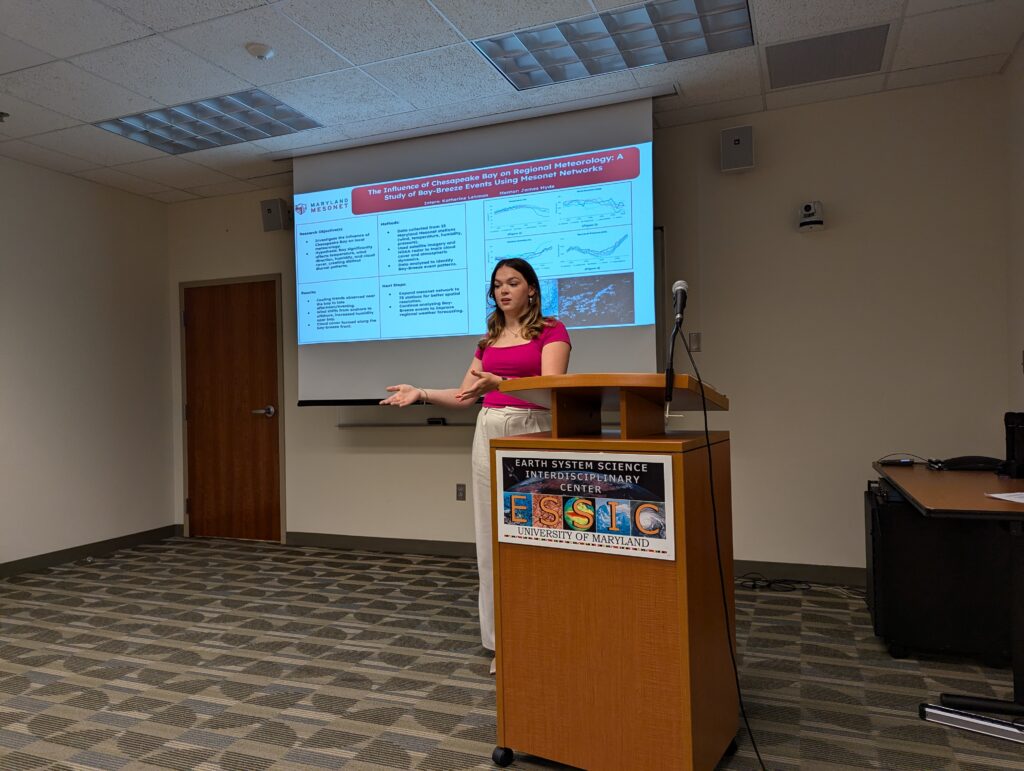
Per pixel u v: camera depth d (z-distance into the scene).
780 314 3.72
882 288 3.55
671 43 3.09
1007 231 3.33
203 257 5.19
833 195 3.62
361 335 4.36
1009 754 1.89
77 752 1.98
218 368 5.14
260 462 5.01
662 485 1.56
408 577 3.91
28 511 4.25
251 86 3.42
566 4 2.74
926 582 2.54
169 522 5.23
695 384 1.62
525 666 1.77
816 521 3.67
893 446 3.54
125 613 3.29
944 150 3.44
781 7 2.75
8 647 2.85
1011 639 2.32
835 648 2.69
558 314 3.87
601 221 3.78
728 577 1.90
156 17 2.75
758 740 1.97
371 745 1.98
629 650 1.62
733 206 3.80
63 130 3.87
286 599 3.49
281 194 4.95
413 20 2.83
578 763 1.70
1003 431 3.36
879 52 3.12
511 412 2.33
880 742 1.95
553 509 1.71
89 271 4.71
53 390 4.44
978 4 2.74
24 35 2.87
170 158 4.36
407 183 4.22
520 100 3.66
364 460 4.69
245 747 1.99
